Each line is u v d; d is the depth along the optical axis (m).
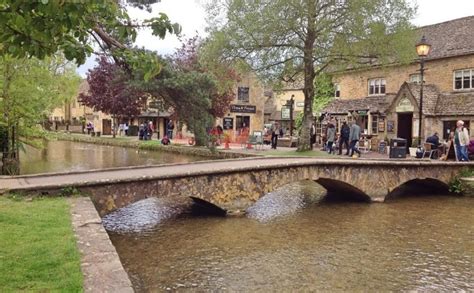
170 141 39.22
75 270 4.76
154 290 6.80
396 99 29.55
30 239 5.95
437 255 8.91
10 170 18.56
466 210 13.73
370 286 7.12
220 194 11.91
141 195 10.41
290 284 7.15
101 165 22.86
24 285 4.34
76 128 69.88
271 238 10.07
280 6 23.41
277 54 25.61
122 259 8.37
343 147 28.66
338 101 36.41
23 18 3.69
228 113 47.19
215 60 25.86
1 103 18.64
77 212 7.70
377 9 23.52
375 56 25.05
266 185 12.80
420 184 17.88
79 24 4.02
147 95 41.50
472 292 6.89
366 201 15.08
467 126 26.20
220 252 8.90
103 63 43.22
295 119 47.69
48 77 20.23
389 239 10.14
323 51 24.97
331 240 9.99
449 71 28.52
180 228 10.88
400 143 23.31
